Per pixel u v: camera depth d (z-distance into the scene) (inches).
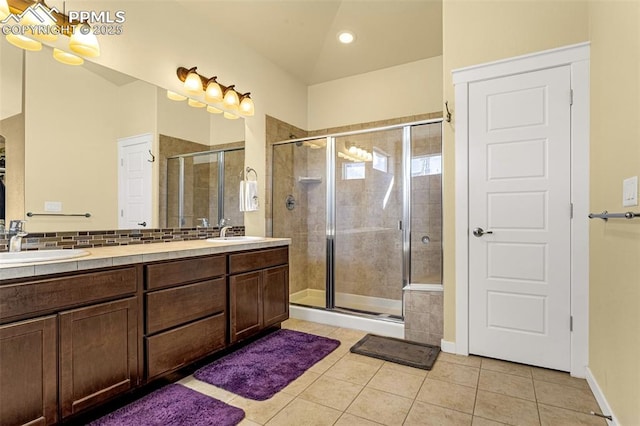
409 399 72.5
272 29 120.8
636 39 53.7
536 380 80.4
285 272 115.7
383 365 88.8
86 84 83.9
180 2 104.1
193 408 68.4
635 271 53.4
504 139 90.8
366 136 141.3
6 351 51.6
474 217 94.4
